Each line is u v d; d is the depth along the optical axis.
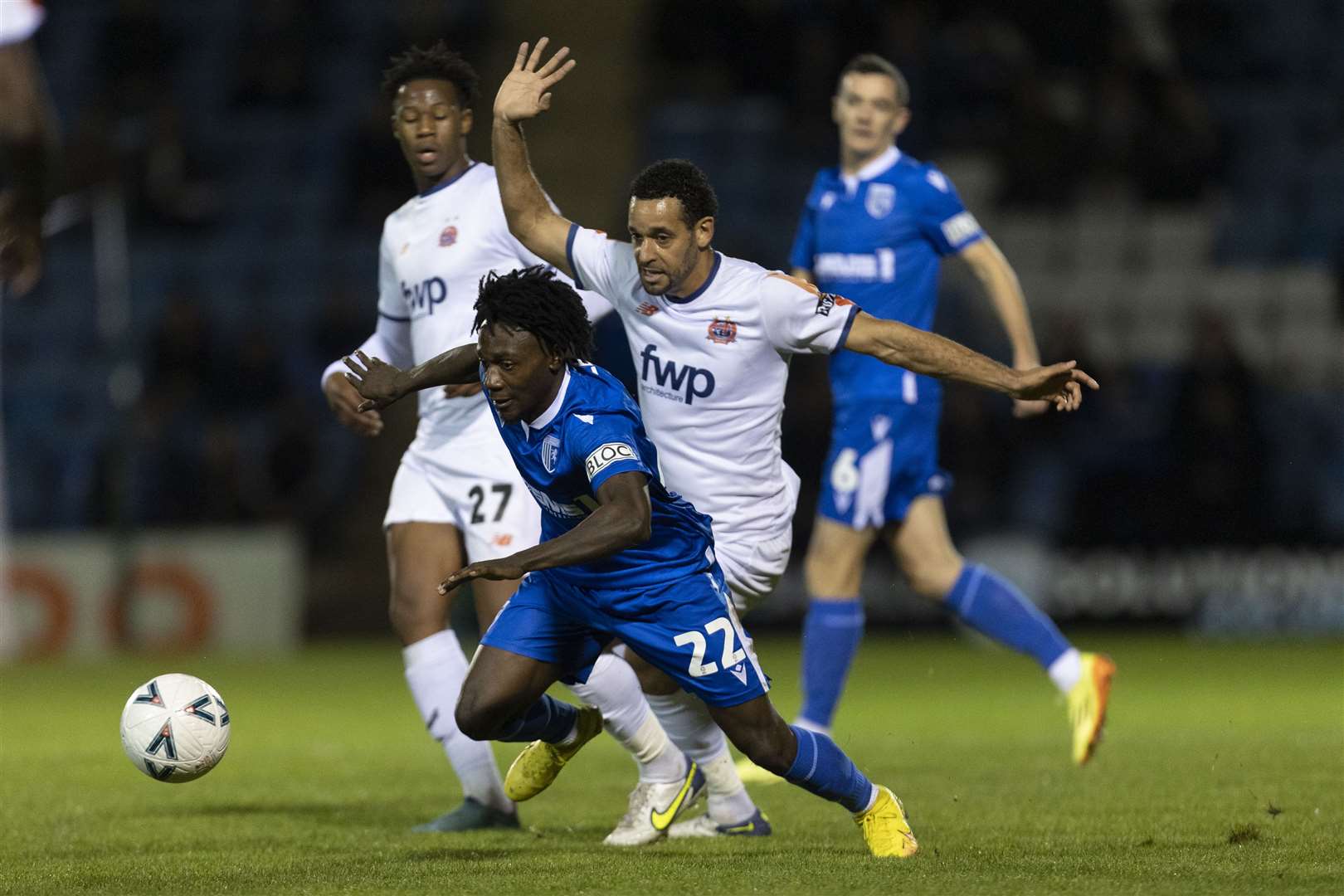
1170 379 68.38
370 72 79.38
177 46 79.12
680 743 18.70
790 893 14.46
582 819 20.98
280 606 60.78
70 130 73.94
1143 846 17.33
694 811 21.81
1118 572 59.47
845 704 39.09
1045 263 72.38
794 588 60.34
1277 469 65.81
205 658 58.31
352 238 74.56
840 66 75.00
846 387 26.50
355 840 19.02
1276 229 72.62
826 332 17.53
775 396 18.58
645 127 77.94
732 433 18.59
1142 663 49.88
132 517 59.28
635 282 18.45
